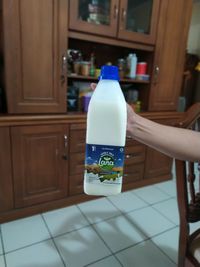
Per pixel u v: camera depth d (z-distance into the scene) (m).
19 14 1.24
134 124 0.56
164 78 1.93
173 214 1.66
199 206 0.81
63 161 1.58
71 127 1.54
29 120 1.37
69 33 1.43
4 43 1.25
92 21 1.50
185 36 1.92
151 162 2.06
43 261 1.20
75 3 1.38
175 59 1.93
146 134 0.55
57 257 1.23
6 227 1.44
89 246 1.32
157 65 1.84
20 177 1.46
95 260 1.22
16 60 1.30
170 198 1.88
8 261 1.19
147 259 1.25
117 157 0.50
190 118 0.67
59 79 1.46
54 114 1.49
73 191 1.70
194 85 3.81
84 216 1.59
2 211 1.46
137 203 1.79
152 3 1.67
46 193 1.59
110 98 0.49
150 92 1.90
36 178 1.52
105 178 0.51
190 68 3.64
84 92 1.76
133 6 1.64
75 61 1.69
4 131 1.32
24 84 1.36
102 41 1.56
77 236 1.39
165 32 1.79
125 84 2.04
